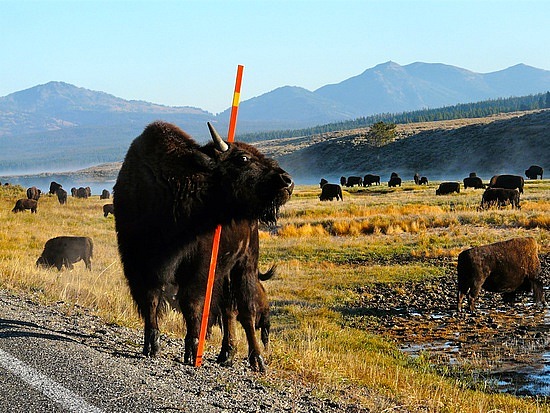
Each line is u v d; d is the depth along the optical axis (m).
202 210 7.55
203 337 7.36
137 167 7.59
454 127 196.75
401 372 11.33
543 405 10.09
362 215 42.38
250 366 8.21
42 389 5.16
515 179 61.88
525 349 14.22
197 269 7.51
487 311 18.41
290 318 17.41
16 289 11.84
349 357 11.48
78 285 13.14
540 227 32.81
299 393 7.04
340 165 196.50
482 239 29.89
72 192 82.31
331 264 26.58
